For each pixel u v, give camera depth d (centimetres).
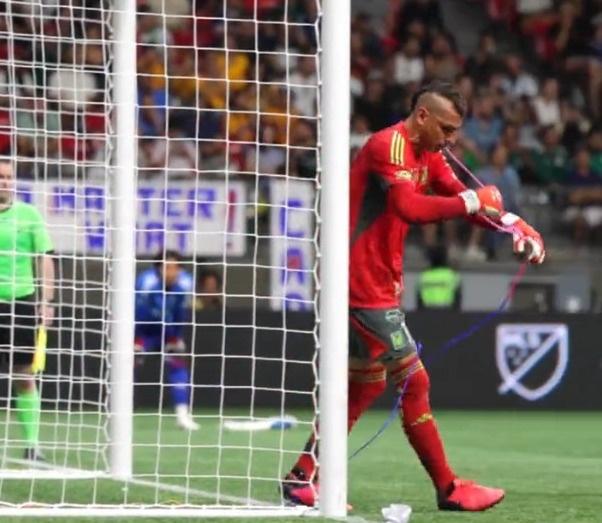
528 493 2652
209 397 5391
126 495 2348
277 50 6644
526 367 5616
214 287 5447
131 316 2848
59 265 3675
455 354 5562
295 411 5350
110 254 2881
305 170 6119
